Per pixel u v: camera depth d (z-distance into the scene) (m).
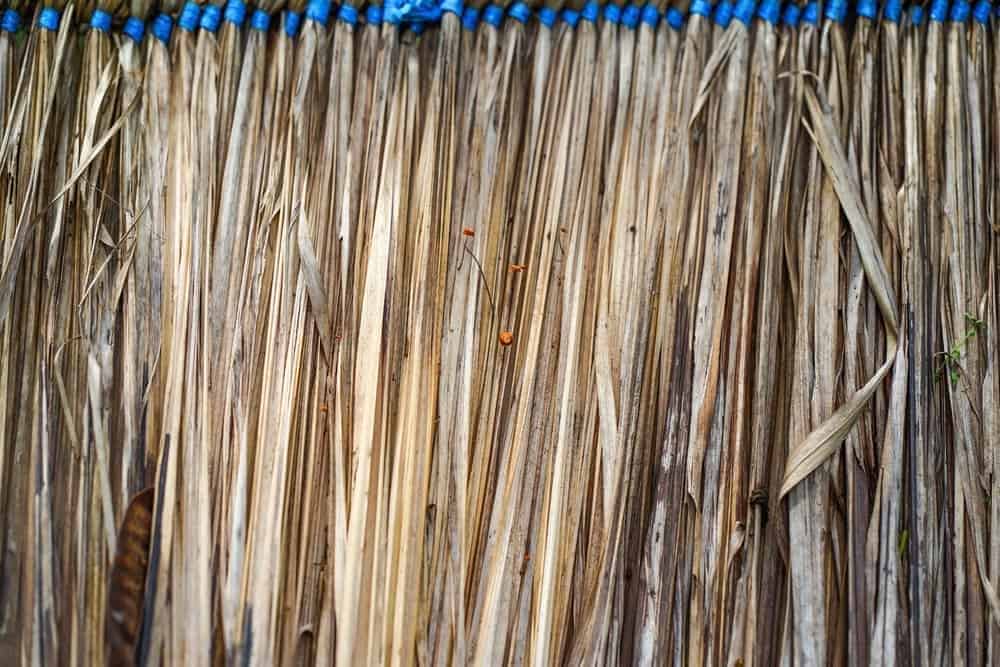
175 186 1.11
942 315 1.11
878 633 1.06
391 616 1.06
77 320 1.09
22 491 1.07
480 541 1.08
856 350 1.10
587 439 1.09
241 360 1.09
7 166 1.10
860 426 1.10
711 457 1.09
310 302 1.10
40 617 1.04
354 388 1.09
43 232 1.10
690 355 1.10
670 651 1.07
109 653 1.02
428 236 1.11
